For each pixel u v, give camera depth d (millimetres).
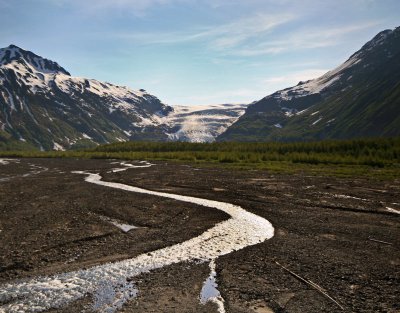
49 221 23203
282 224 22328
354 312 11008
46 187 39438
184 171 57969
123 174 54625
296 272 14289
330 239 18969
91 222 22953
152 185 40875
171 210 26766
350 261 15570
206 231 20906
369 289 12695
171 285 13156
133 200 30906
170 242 18688
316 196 31891
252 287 12883
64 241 18781
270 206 27938
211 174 52094
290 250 17109
